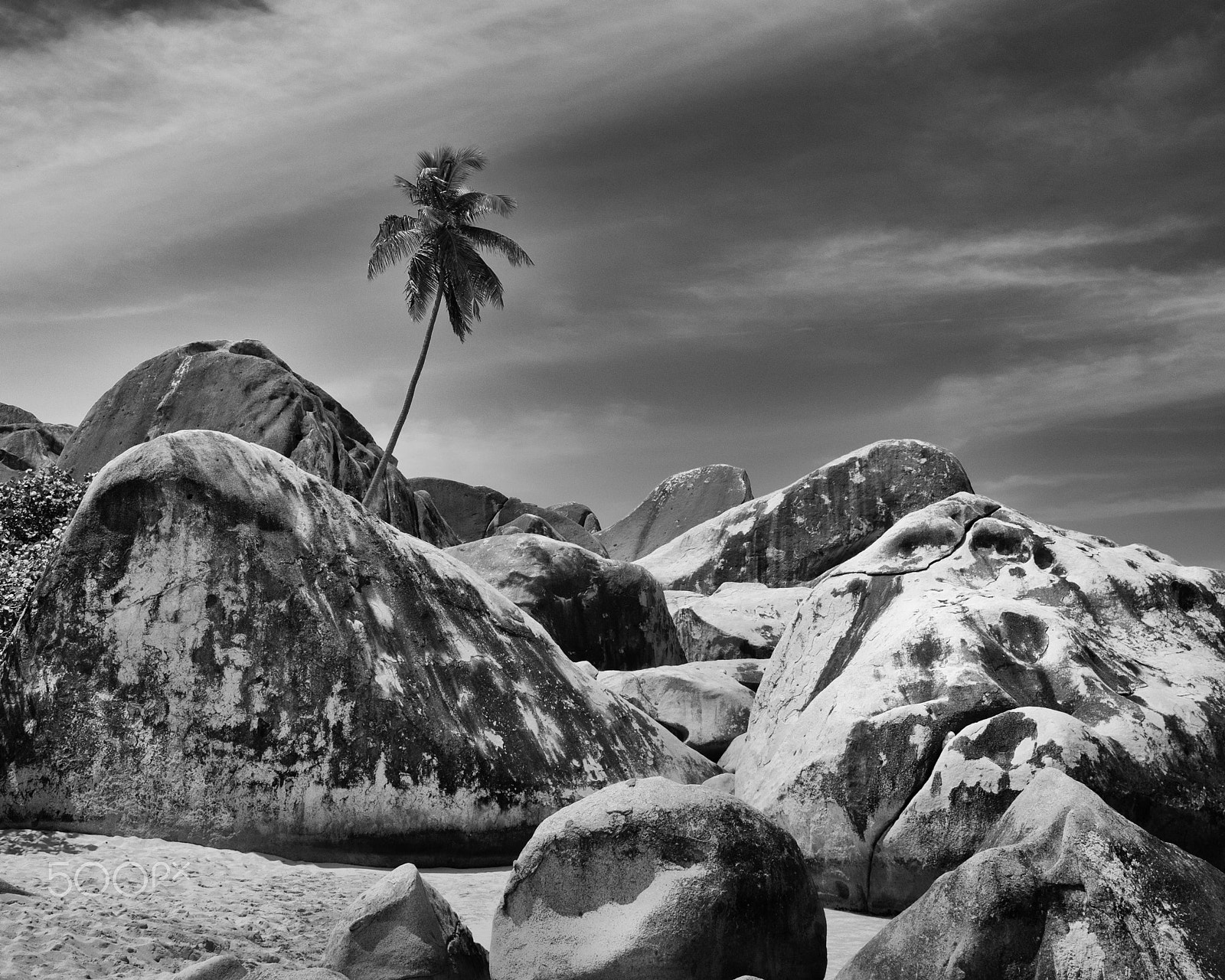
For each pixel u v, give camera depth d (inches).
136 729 417.7
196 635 432.5
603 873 275.6
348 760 430.3
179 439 453.4
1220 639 473.7
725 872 271.7
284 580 448.8
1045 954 239.0
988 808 388.8
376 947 273.7
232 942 307.6
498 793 450.9
